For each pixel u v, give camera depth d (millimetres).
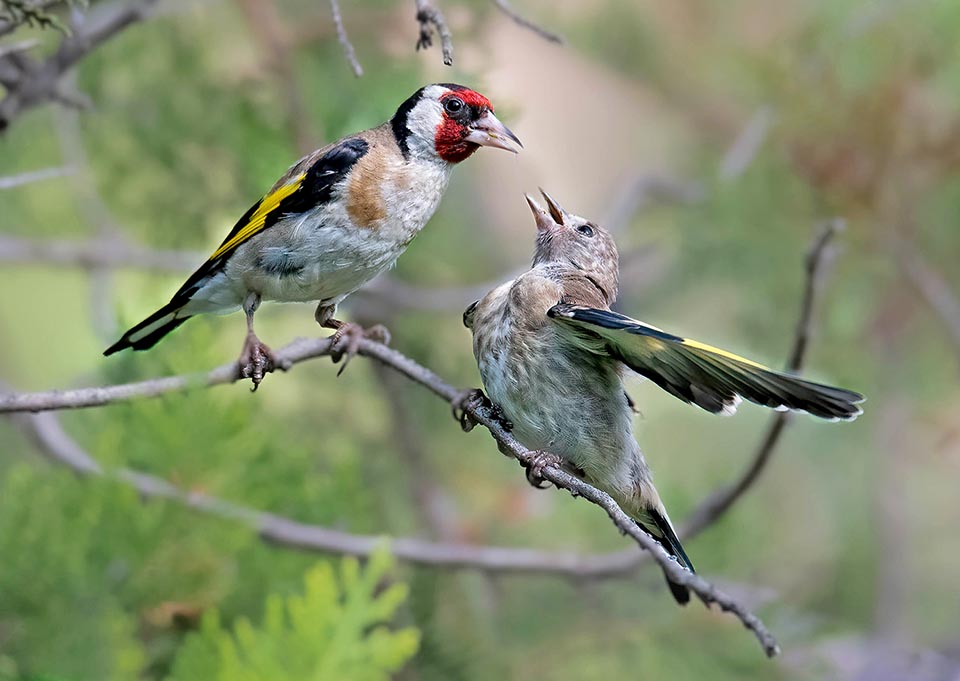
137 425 7418
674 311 15391
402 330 13617
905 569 14594
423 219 9180
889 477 14672
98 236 12875
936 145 13492
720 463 14516
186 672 4969
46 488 6910
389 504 12844
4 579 6648
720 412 7125
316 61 12141
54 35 11320
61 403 7129
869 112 13531
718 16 15867
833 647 13062
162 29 12188
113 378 10078
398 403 13125
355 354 8406
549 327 8164
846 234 13633
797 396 6516
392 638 4930
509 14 7566
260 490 7984
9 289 15562
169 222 12570
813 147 13711
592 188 17719
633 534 6496
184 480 7453
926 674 13281
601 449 8242
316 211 8766
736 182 14039
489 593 11469
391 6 12320
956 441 14516
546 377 8156
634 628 11461
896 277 14156
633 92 17312
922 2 13414
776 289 14156
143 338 9039
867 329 14438
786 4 15266
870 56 13539
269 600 5109
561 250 8938
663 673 11227
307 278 8891
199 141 12117
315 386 13219
